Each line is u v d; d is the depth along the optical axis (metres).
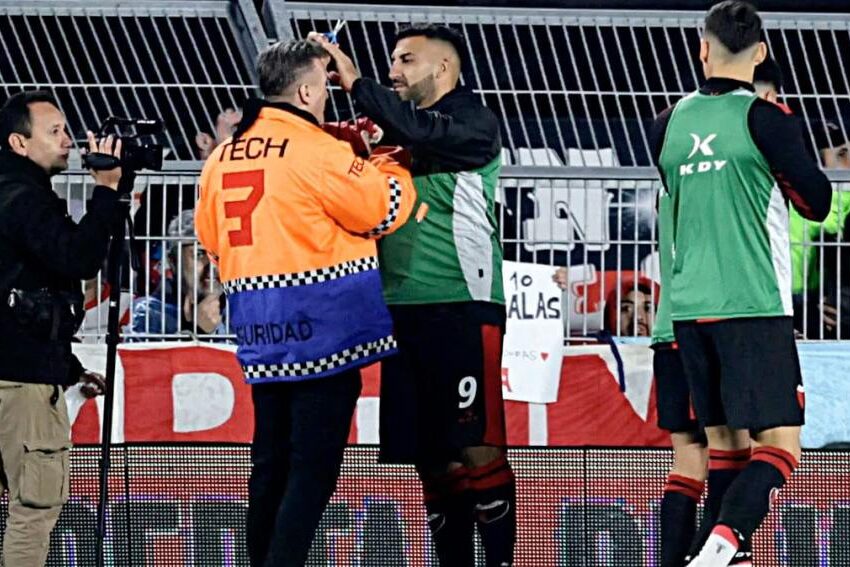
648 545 23.67
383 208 19.14
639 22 27.52
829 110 29.95
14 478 20.78
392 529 23.58
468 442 20.27
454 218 20.33
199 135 27.80
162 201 27.02
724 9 19.86
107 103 27.44
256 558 19.84
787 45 27.97
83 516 23.91
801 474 23.17
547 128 29.31
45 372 20.62
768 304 19.39
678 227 20.05
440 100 20.39
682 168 19.83
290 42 19.64
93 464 23.97
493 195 20.75
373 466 23.64
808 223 27.83
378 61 29.66
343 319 19.22
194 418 25.61
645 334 27.50
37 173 21.00
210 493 23.86
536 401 25.55
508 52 30.19
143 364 25.61
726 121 19.50
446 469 20.78
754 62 19.98
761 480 19.06
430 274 20.39
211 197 19.75
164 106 29.45
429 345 20.41
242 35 27.47
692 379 20.02
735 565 19.31
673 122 20.06
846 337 28.05
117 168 20.81
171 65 27.45
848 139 28.31
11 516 20.81
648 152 27.75
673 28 30.28
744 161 19.36
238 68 29.69
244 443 24.14
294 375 19.25
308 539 19.23
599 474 23.73
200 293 27.28
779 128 19.25
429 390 20.45
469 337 20.36
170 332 27.41
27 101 20.91
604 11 27.48
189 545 23.84
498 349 20.64
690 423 21.28
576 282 27.36
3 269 20.52
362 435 25.27
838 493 23.19
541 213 27.03
